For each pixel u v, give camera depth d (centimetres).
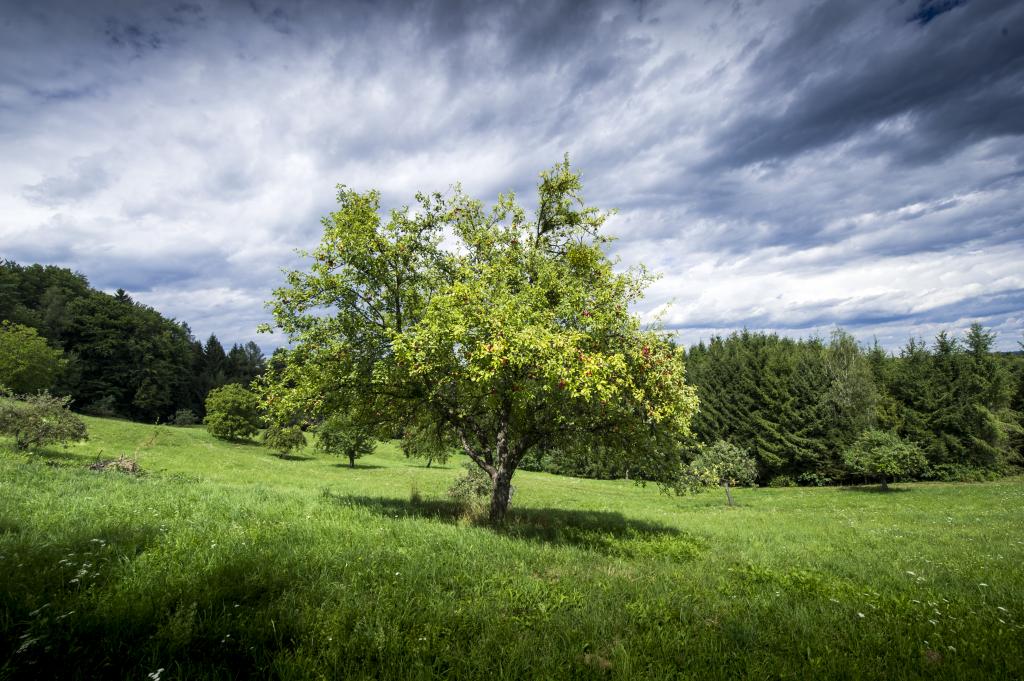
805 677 506
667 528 1727
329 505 1380
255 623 533
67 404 2270
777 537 1650
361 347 1418
